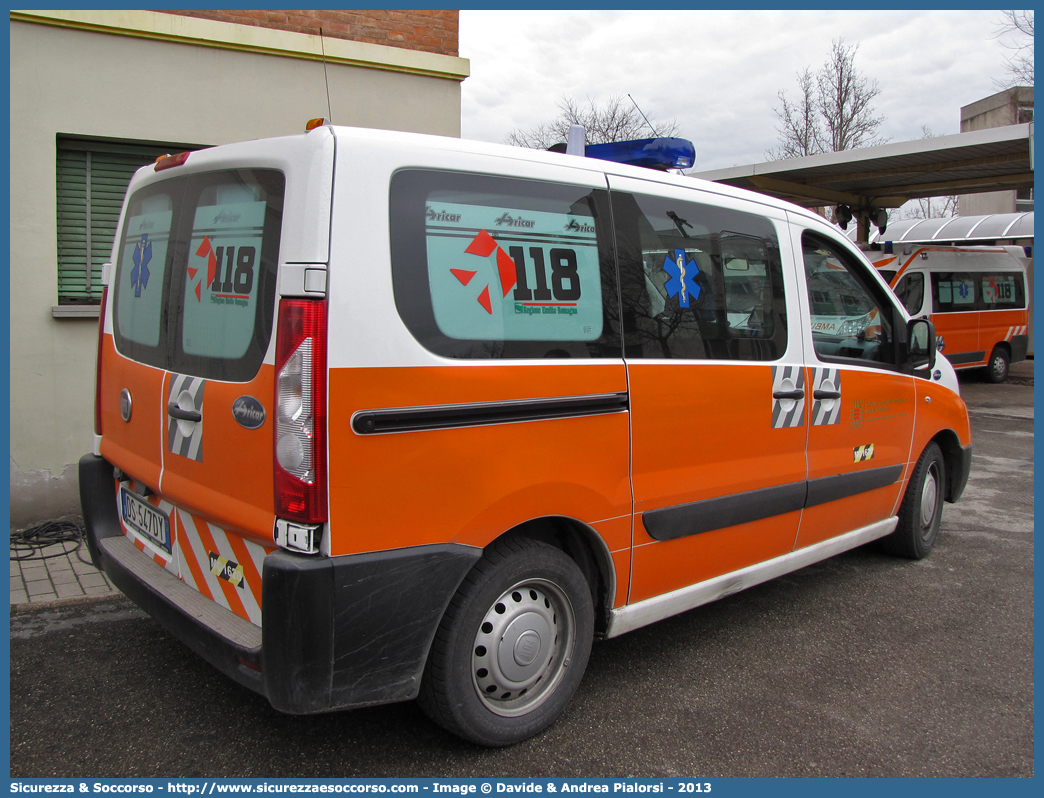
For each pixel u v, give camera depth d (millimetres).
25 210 4758
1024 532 5547
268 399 2236
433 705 2506
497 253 2537
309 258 2145
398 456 2273
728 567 3438
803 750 2770
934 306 14328
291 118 5461
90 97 4871
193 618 2479
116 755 2617
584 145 3332
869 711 3047
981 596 4289
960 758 2754
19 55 4680
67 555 4480
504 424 2512
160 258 2885
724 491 3307
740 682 3246
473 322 2453
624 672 3309
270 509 2252
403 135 2373
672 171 3455
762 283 3523
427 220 2375
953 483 5066
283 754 2646
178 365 2680
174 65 5074
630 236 2957
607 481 2838
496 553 2584
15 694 2992
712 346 3248
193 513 2631
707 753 2730
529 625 2693
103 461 3285
